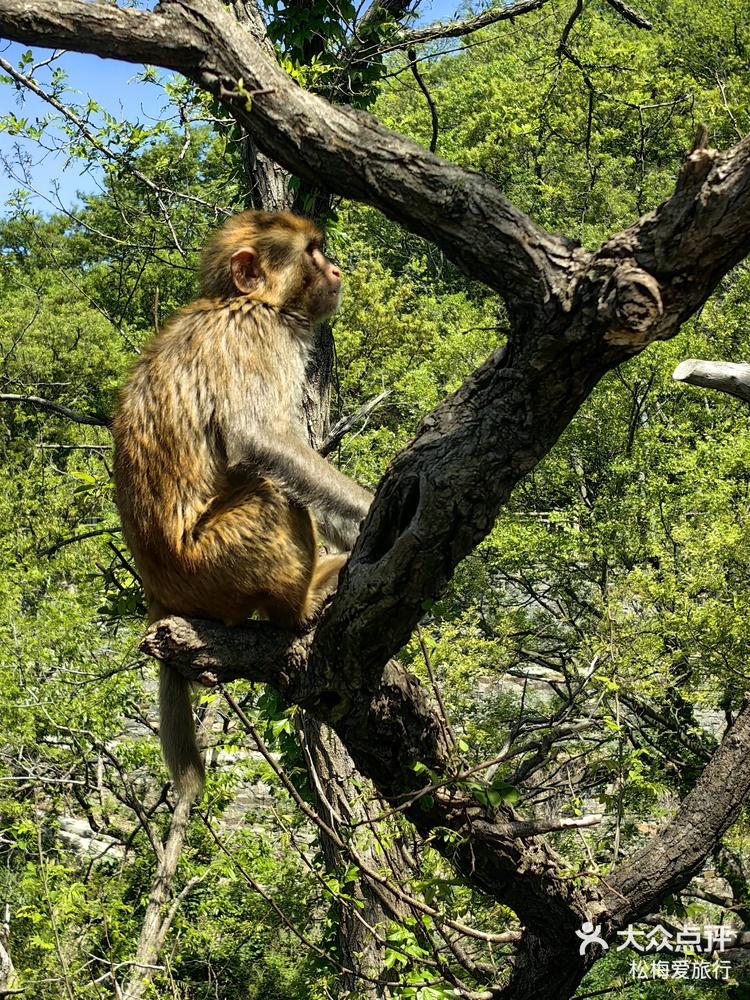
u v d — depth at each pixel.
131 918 16.92
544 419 3.96
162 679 5.27
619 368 21.05
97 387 29.66
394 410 25.72
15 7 3.81
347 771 9.24
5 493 20.81
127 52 3.97
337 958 9.71
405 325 25.28
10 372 27.44
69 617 16.78
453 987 6.43
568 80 24.62
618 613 16.03
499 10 12.68
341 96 10.99
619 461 20.81
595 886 6.73
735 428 21.59
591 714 10.05
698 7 29.38
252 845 16.42
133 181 14.30
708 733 17.05
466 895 8.41
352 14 10.63
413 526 4.22
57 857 17.98
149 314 24.78
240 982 18.41
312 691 4.99
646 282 3.35
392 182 3.85
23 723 16.33
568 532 19.69
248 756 16.98
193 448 5.13
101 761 17.44
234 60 3.95
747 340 21.47
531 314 3.70
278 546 4.96
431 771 5.08
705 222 3.22
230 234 5.66
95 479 6.58
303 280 5.62
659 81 24.55
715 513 18.22
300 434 5.47
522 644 20.20
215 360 5.24
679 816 7.15
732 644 15.48
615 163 27.61
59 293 30.73
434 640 16.70
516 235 3.67
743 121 23.33
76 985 12.34
